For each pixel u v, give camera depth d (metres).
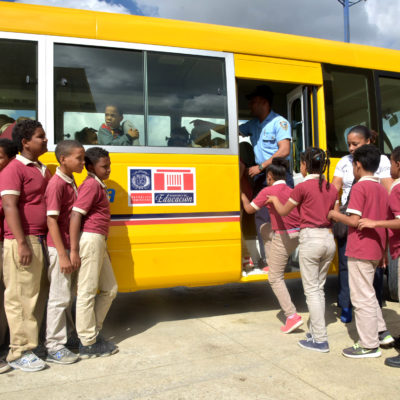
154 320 4.34
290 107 5.12
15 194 2.93
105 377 2.91
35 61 3.64
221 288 6.02
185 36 4.09
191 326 4.09
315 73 4.60
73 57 3.75
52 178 3.16
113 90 3.86
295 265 4.73
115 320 4.34
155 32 4.00
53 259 3.12
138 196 3.82
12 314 3.00
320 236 3.42
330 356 3.27
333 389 2.71
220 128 4.19
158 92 4.00
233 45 4.26
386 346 3.50
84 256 3.22
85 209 3.18
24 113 3.61
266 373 2.95
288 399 2.58
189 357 3.26
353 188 3.25
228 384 2.78
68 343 3.47
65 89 3.71
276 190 3.89
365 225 3.07
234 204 4.16
